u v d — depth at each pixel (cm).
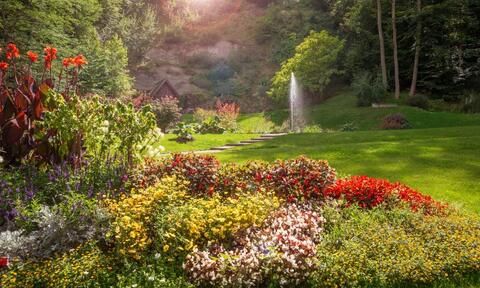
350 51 3891
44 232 501
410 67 3619
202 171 727
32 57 817
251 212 558
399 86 3606
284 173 760
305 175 752
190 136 2102
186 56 5559
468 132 1875
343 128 2723
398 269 470
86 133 705
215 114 3148
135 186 672
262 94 4531
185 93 4659
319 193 723
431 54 3419
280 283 448
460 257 502
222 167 775
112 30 4475
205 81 4991
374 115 2944
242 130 2900
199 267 446
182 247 484
